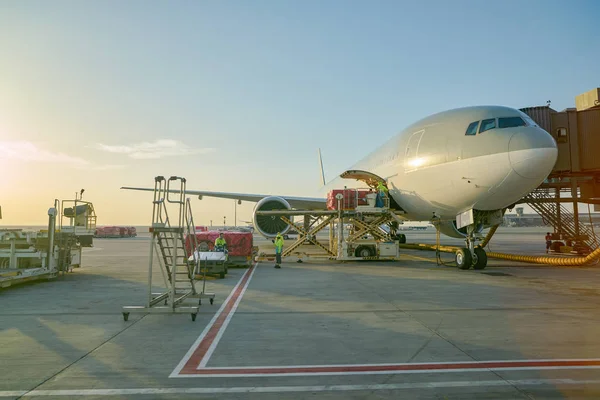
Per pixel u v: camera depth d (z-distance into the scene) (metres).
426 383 4.27
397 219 20.30
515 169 12.92
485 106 15.30
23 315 7.68
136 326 6.80
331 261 19.20
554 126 19.62
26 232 12.49
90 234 15.69
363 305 8.58
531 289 10.65
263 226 21.97
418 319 7.25
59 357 5.14
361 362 4.93
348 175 20.28
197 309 7.22
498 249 27.50
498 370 4.64
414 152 16.72
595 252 14.95
